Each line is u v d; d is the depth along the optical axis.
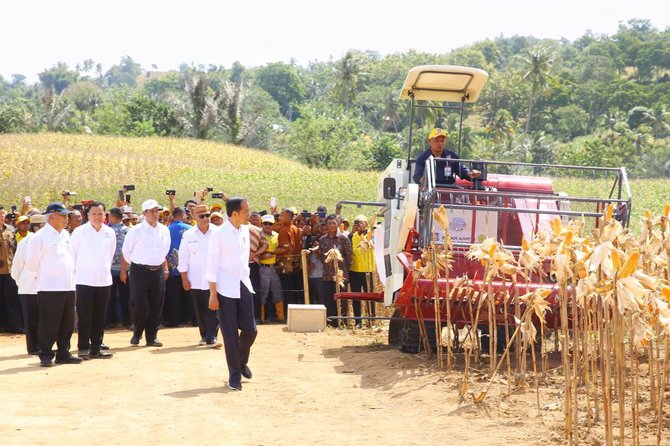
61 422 7.53
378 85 180.00
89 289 11.80
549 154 105.00
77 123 121.88
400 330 12.80
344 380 9.96
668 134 131.38
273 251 17.14
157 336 14.62
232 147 74.56
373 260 16.94
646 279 6.14
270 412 8.17
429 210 10.73
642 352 10.60
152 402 8.55
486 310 10.48
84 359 11.73
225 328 9.45
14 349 13.44
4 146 59.00
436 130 12.09
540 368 10.01
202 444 6.76
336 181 49.12
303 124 91.62
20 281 12.38
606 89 151.12
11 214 17.67
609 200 10.63
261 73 189.75
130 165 53.38
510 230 11.44
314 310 15.20
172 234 16.55
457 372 9.79
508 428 7.32
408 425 7.58
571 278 6.89
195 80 93.50
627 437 6.95
